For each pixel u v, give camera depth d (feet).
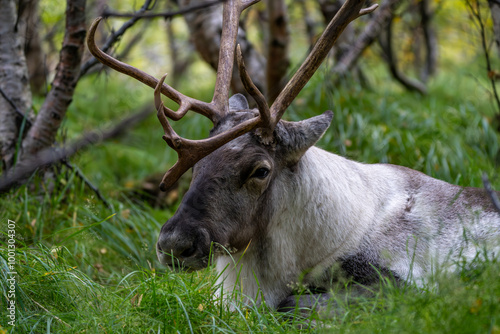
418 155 38.47
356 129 40.55
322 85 43.60
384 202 25.25
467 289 19.11
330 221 23.52
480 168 36.35
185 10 23.98
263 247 23.18
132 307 20.63
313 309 20.49
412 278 21.56
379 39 55.62
